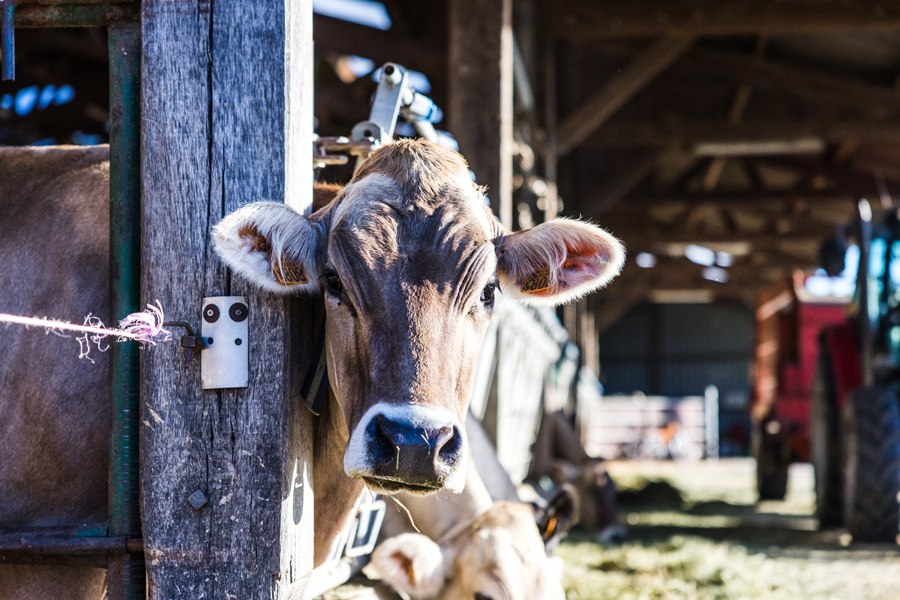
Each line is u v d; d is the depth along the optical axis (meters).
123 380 1.82
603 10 7.75
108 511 1.87
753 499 10.30
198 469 1.77
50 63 8.88
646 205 13.70
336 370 1.85
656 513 8.25
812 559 5.34
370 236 1.80
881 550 5.73
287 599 1.79
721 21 7.67
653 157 10.91
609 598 4.12
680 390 28.92
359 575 3.10
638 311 29.45
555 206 8.00
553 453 7.00
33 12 1.84
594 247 1.99
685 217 15.65
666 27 7.82
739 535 6.59
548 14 7.85
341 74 10.67
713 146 10.55
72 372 2.10
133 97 1.85
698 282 21.31
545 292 2.09
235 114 1.79
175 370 1.77
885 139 10.16
